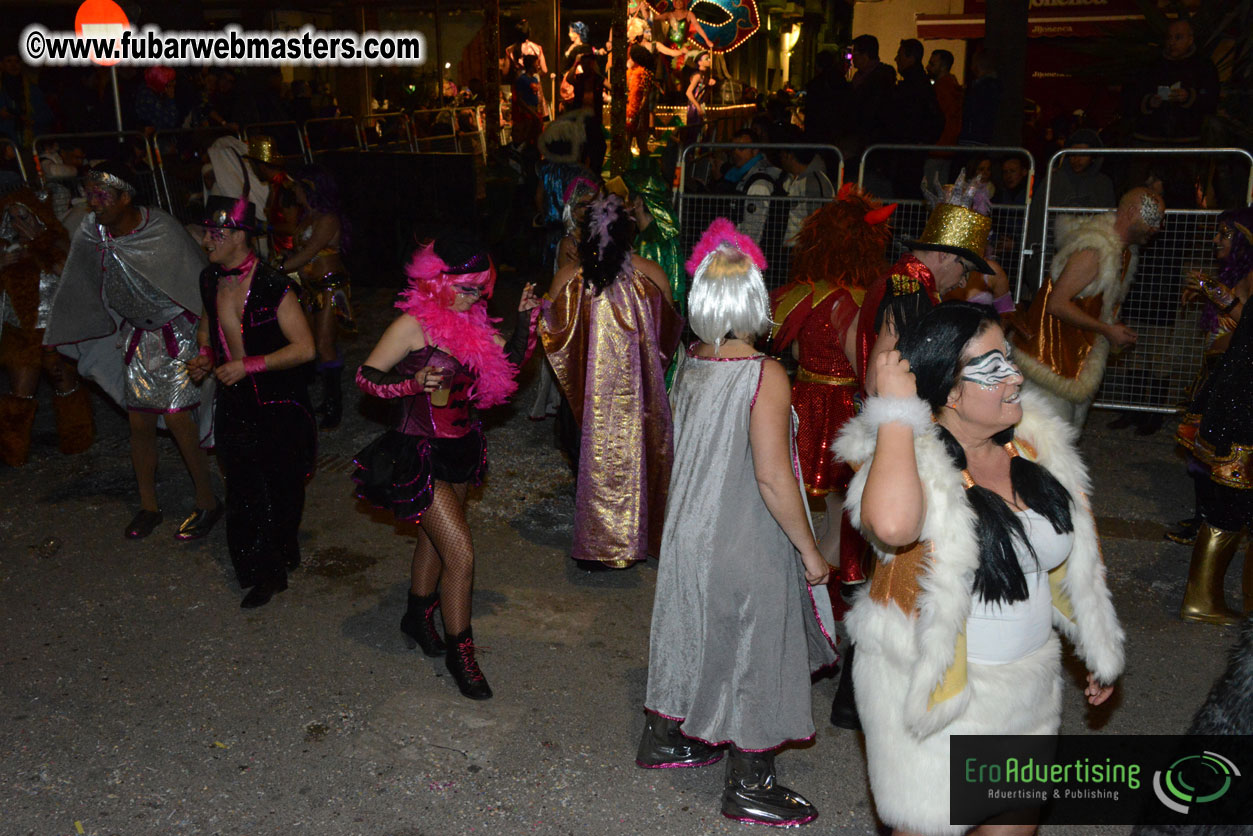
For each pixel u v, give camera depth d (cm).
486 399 379
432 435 372
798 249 415
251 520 458
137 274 493
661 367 468
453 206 1101
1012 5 930
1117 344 496
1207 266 726
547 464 647
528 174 1191
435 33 1820
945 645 224
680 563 313
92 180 482
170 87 1133
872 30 1769
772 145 778
